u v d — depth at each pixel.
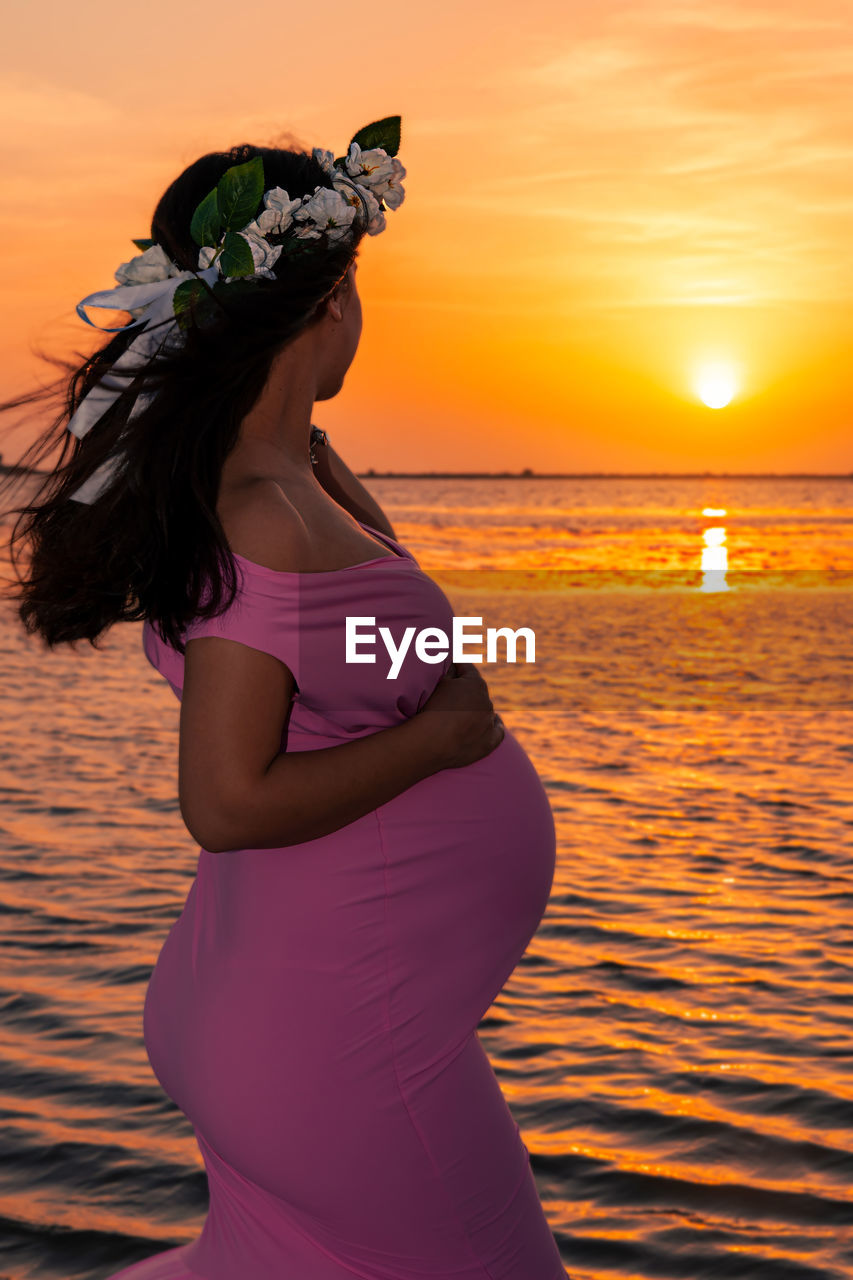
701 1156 3.61
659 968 5.23
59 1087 4.03
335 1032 1.47
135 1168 3.53
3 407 1.47
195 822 1.36
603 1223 3.26
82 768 9.41
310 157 1.56
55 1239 3.19
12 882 6.34
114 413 1.44
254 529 1.37
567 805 8.47
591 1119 3.86
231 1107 1.49
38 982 4.96
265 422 1.47
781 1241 3.16
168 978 1.62
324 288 1.47
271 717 1.37
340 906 1.47
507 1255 1.56
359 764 1.40
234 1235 1.57
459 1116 1.53
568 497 160.75
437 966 1.51
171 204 1.53
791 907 6.08
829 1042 4.44
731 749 10.76
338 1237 1.52
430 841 1.52
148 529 1.35
